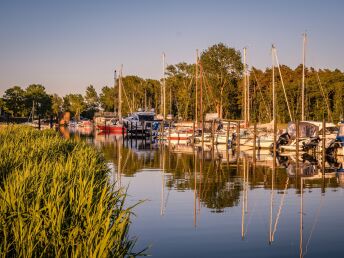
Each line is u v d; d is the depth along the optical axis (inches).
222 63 3371.1
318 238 474.6
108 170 658.8
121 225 292.5
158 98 4429.1
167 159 1300.4
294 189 780.0
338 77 3070.9
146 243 449.4
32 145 746.2
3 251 262.1
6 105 4687.5
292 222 542.0
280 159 1327.5
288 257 412.5
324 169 1075.9
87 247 255.8
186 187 792.9
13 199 325.7
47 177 413.7
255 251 428.1
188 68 4084.6
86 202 326.6
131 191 749.3
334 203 655.8
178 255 412.2
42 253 254.1
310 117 3014.3
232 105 3467.0
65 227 296.0
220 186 807.7
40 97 4968.0
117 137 2541.8
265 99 3117.6
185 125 2233.0
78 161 578.2
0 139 882.8
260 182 857.5
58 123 3863.2
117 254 266.8
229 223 532.7
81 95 5969.5
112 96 5364.2
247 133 1787.6
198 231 494.6
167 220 543.2
